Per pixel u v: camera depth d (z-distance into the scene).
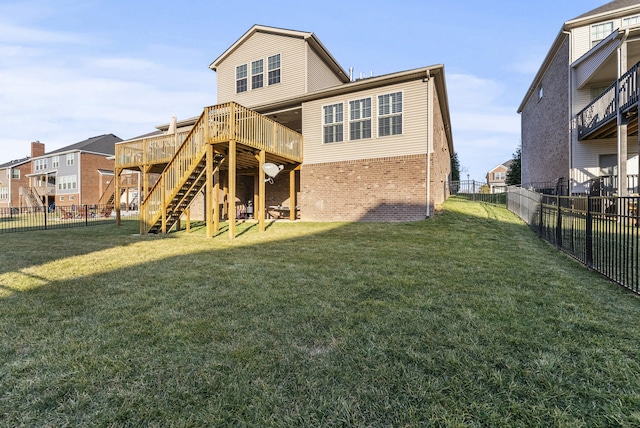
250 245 6.97
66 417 1.67
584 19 11.71
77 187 31.47
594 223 5.10
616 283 3.82
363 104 10.93
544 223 7.26
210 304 3.27
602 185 9.92
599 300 3.26
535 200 8.04
